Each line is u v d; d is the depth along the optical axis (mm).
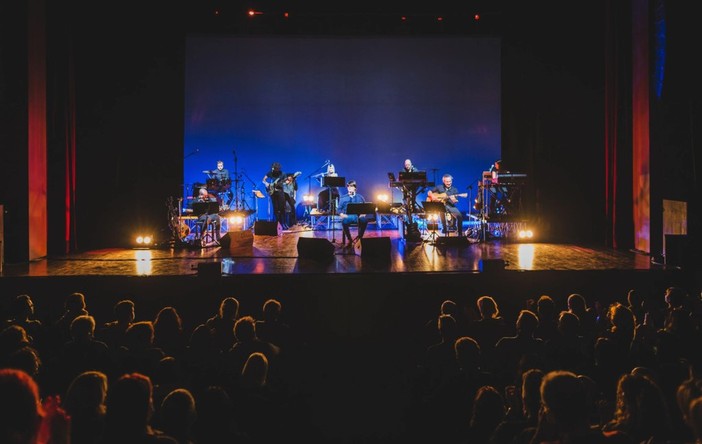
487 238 11609
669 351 4172
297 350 6094
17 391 2135
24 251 9289
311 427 4332
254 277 7941
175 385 3936
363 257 9422
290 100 13594
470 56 13438
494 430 3111
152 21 11266
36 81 9836
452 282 8047
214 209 10820
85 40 10992
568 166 11656
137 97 11234
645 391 2732
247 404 3828
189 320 8000
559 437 2643
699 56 9648
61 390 4055
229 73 13500
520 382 3865
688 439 3139
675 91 9805
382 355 7543
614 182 10758
